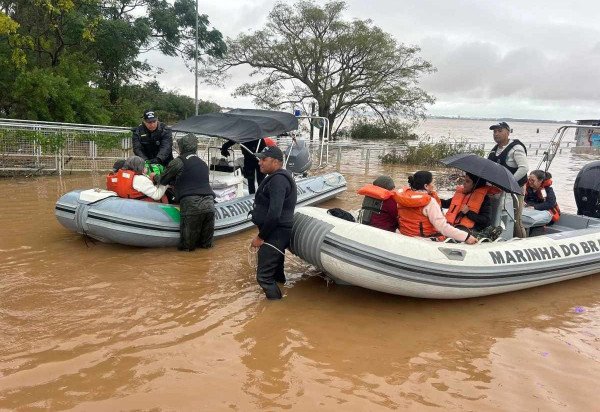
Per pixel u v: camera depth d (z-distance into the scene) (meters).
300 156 10.38
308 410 3.13
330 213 5.36
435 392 3.40
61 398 3.14
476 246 4.97
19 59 17.31
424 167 18.67
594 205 7.10
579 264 5.59
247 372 3.54
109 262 5.72
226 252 6.36
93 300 4.63
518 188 5.02
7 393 3.16
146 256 6.01
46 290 4.82
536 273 5.23
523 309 4.95
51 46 21.02
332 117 31.78
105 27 22.59
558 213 6.89
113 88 25.47
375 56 29.70
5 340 3.82
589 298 5.32
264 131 6.96
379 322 4.49
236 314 4.50
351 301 4.94
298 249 5.05
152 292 4.89
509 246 5.18
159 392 3.24
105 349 3.75
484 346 4.11
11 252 5.96
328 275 5.27
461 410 3.21
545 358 3.93
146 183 6.39
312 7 29.78
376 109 32.12
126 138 13.26
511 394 3.41
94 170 12.82
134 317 4.32
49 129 12.45
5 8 19.48
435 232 5.04
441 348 4.05
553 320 4.71
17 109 18.72
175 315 4.40
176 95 33.44
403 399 3.31
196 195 6.16
